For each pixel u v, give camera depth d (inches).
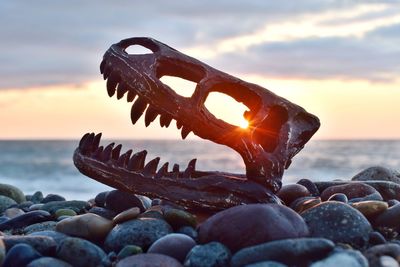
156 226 28.6
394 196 38.2
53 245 27.0
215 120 30.6
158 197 30.7
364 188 37.6
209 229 26.5
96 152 31.0
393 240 28.7
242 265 24.5
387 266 24.5
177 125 30.9
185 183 30.8
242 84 31.5
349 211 27.8
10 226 34.6
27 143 478.0
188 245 26.4
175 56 31.4
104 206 38.6
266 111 31.5
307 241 24.6
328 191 38.4
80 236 29.1
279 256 24.4
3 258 25.8
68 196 126.3
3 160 265.4
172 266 25.0
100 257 26.5
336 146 378.9
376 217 29.9
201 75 31.4
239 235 25.9
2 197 46.6
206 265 24.7
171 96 30.3
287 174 194.7
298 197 37.1
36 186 151.0
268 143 31.8
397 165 232.4
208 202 30.5
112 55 31.1
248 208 26.5
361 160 255.3
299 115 32.2
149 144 493.0
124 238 28.0
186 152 339.9
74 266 26.1
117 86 30.9
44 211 36.6
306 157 269.3
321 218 27.6
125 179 30.6
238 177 32.5
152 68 30.8
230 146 30.8
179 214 29.4
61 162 247.4
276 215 26.2
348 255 24.1
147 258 25.2
